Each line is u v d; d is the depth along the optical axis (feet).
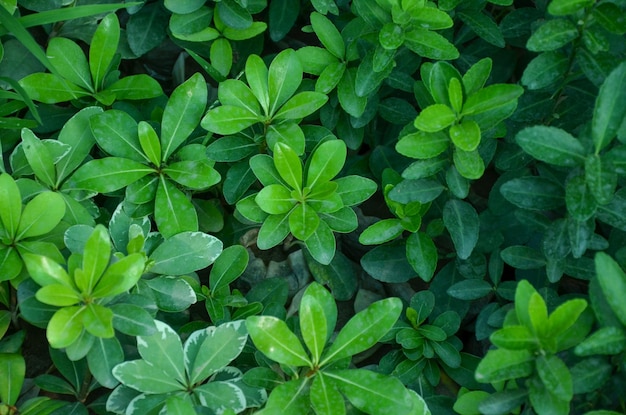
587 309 2.16
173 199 2.37
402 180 2.45
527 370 2.14
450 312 2.42
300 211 2.36
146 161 2.40
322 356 2.22
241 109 2.40
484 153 2.43
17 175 2.39
